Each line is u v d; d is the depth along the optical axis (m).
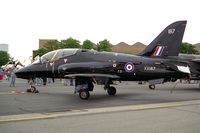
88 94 13.92
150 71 14.56
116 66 14.98
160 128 7.52
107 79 14.08
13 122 8.11
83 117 9.03
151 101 13.62
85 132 7.01
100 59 15.33
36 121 8.29
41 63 16.58
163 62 14.37
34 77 16.92
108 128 7.48
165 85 29.22
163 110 10.68
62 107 11.22
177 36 15.34
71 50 16.06
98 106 11.62
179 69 13.91
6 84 25.83
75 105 11.86
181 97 15.77
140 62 14.77
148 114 9.73
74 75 14.20
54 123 8.02
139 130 7.28
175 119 8.82
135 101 13.50
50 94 16.36
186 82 38.34
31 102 12.62
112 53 15.54
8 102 12.52
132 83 31.77
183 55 22.66
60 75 15.98
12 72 22.75
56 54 16.22
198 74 21.53
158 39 15.59
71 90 19.38
